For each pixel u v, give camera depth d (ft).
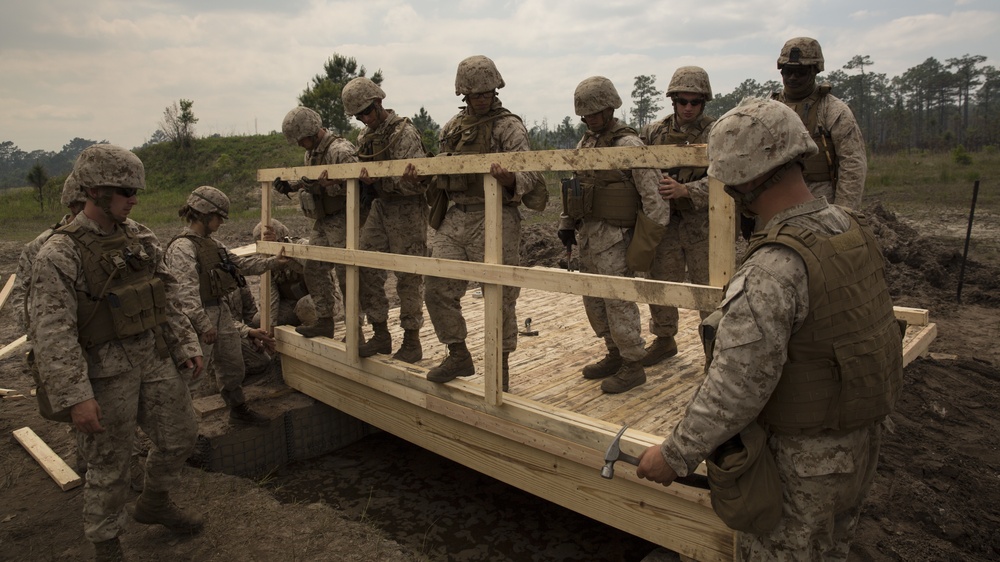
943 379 18.22
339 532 11.19
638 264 11.37
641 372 12.38
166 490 10.73
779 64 12.41
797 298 5.64
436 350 15.43
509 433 11.23
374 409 14.70
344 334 17.28
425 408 12.92
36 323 8.66
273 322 17.69
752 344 5.65
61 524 11.53
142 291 9.64
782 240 5.74
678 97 13.00
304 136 15.16
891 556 10.87
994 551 11.11
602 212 11.72
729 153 6.04
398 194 13.79
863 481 6.61
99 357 9.35
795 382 5.85
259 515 11.72
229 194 83.30
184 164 95.81
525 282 10.32
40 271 8.70
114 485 9.76
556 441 10.52
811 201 6.11
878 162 98.43
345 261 14.10
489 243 10.97
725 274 8.13
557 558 12.37
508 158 10.34
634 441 9.57
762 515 5.99
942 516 11.80
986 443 14.78
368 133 14.14
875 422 6.12
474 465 12.44
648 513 9.75
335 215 15.44
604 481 10.27
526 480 11.50
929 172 78.69
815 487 5.97
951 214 48.80
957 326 24.04
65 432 15.14
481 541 12.94
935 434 15.29
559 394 12.25
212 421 15.30
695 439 6.01
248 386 17.30
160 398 10.12
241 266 15.44
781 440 6.13
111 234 9.57
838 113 12.06
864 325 5.81
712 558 9.06
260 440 15.39
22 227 61.62
